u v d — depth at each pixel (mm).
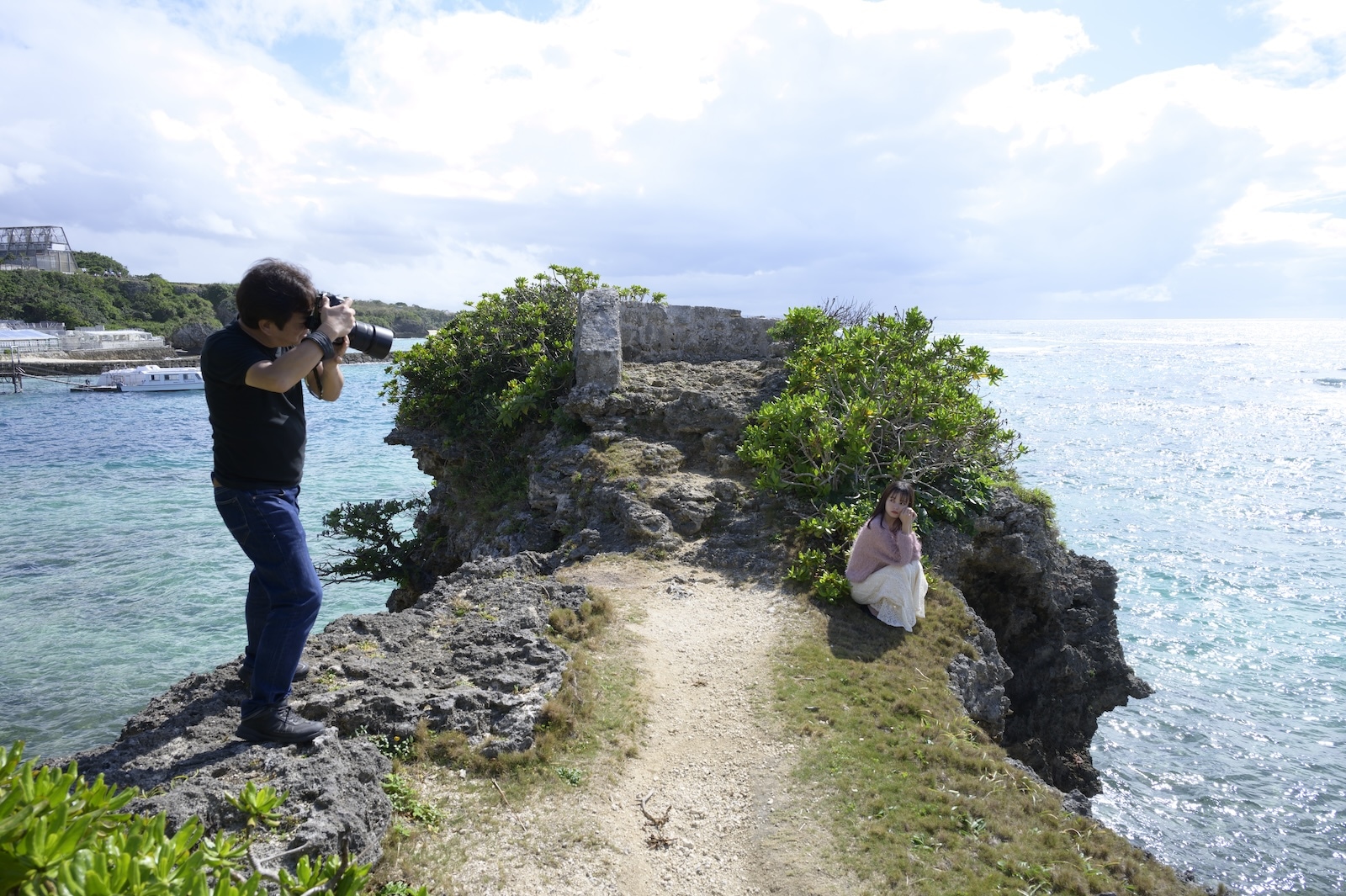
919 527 10227
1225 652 20891
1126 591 25125
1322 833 13734
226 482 4227
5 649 17594
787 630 8016
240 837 3715
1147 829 13875
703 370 15070
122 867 1767
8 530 27062
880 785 5688
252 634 5070
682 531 10391
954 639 8273
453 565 14594
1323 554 28484
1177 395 74875
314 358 4086
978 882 4809
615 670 6867
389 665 5984
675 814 5277
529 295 16516
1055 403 68812
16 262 143625
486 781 5074
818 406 11273
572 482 11781
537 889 4305
